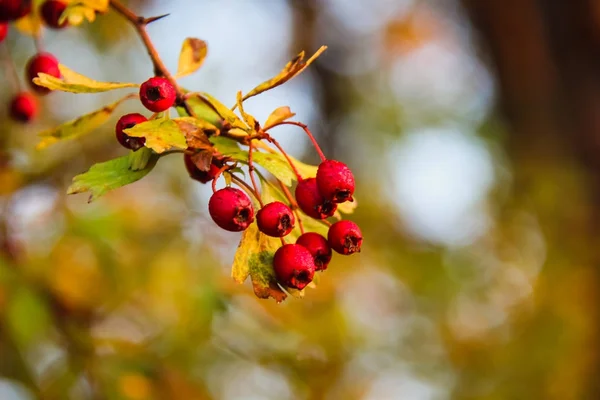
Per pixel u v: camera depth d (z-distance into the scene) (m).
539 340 1.34
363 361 1.11
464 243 1.55
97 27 1.19
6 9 0.66
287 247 0.59
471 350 1.37
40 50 0.67
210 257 0.87
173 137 0.58
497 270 1.48
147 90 0.58
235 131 0.59
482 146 1.71
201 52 0.62
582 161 1.46
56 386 0.74
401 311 1.42
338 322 0.98
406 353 1.32
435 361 1.34
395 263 1.47
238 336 0.82
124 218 0.85
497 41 1.65
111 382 0.75
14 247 0.76
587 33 1.42
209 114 0.60
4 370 0.74
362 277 1.35
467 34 2.02
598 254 1.39
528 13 1.61
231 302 0.83
